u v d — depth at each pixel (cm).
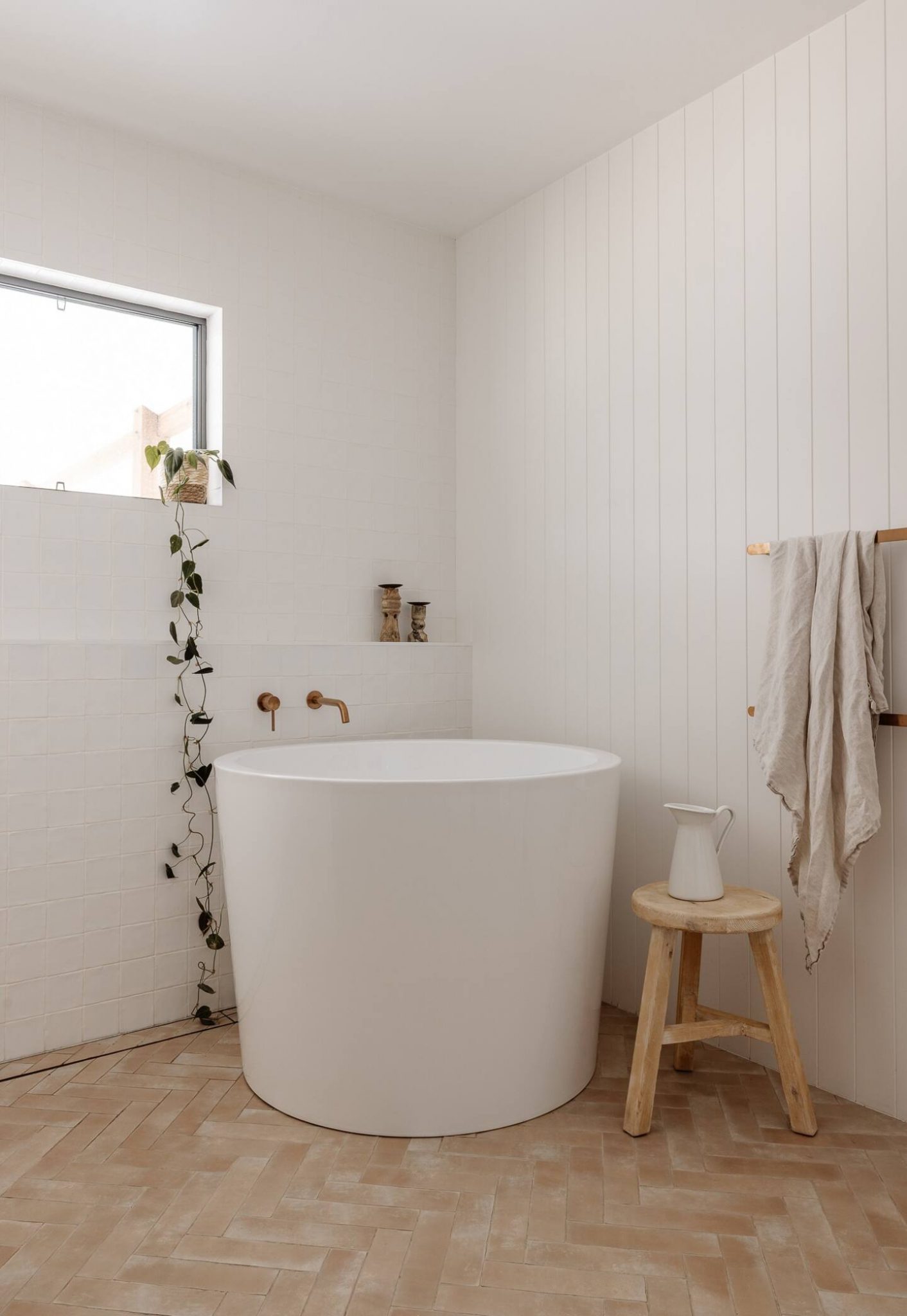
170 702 285
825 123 238
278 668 307
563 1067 229
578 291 311
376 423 341
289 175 316
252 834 224
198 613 298
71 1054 261
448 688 348
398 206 338
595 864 233
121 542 282
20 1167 201
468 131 290
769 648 237
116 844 274
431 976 211
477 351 352
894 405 224
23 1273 166
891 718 219
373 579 339
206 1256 170
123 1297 160
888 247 225
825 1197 188
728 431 262
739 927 209
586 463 307
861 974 229
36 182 273
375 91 269
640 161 289
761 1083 242
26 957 258
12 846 256
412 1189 192
